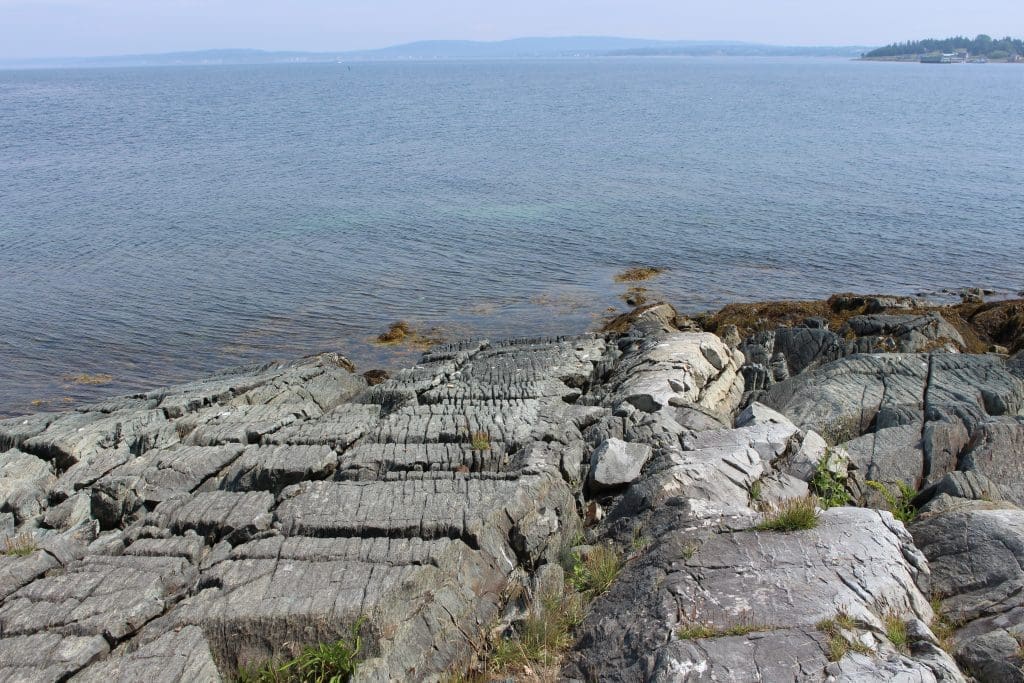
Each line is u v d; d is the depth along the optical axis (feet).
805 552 23.89
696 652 20.10
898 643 20.63
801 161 192.75
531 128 278.67
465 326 87.86
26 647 23.72
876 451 37.09
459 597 26.16
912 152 205.67
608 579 25.82
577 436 38.45
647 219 132.98
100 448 44.09
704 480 30.76
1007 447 35.73
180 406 49.44
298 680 22.80
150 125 304.50
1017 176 167.43
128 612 25.02
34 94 540.52
